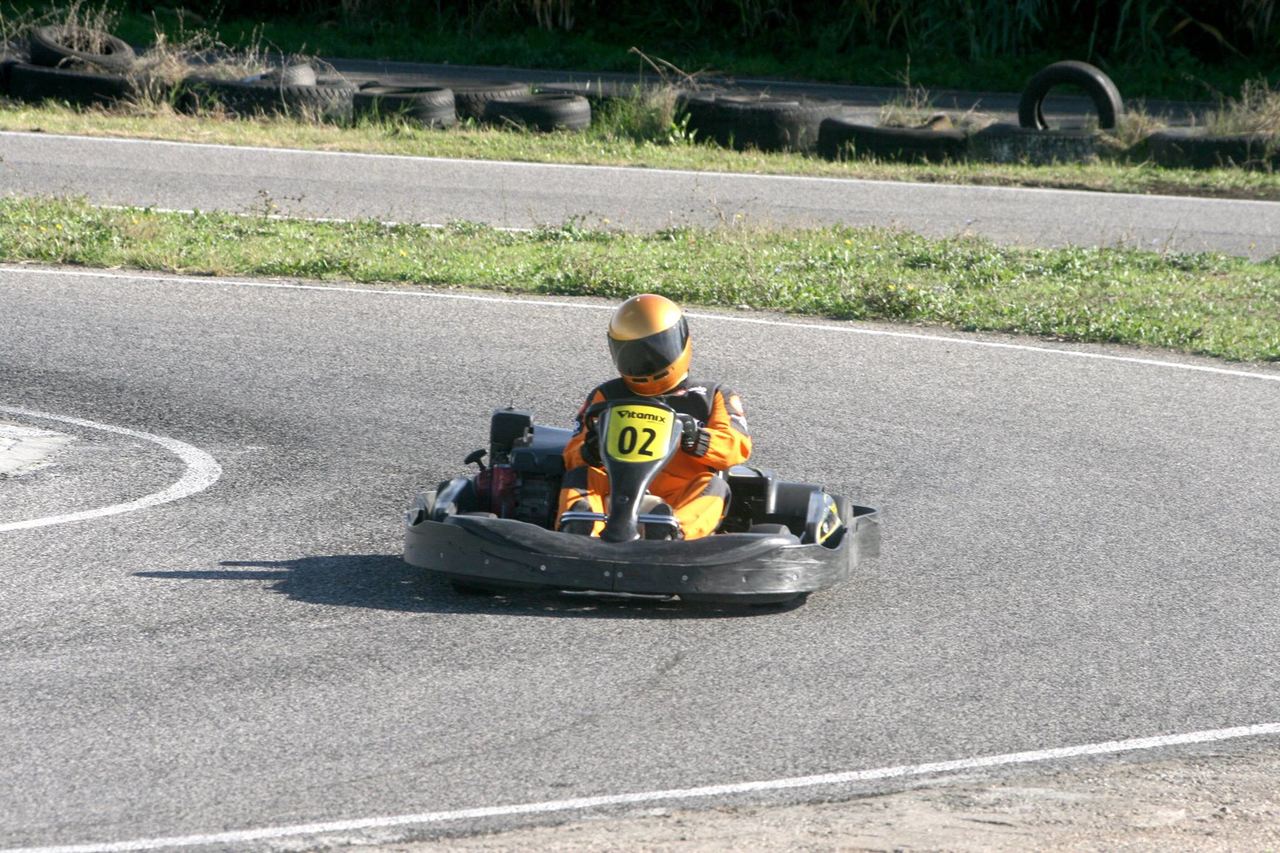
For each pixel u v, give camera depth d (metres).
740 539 21.44
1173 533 27.06
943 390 37.62
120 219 55.16
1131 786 16.80
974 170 75.31
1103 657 20.91
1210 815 16.03
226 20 131.25
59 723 17.59
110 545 24.52
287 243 53.38
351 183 67.44
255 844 14.91
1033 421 34.94
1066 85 111.94
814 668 20.09
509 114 82.44
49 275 47.62
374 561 24.23
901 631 21.69
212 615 21.41
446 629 21.05
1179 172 75.69
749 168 74.62
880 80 115.44
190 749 17.00
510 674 19.47
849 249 55.88
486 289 48.66
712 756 17.25
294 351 39.34
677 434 23.20
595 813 15.76
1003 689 19.59
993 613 22.62
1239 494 29.62
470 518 21.64
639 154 77.00
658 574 21.09
